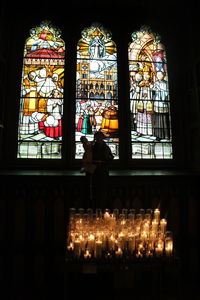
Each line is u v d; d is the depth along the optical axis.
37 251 5.19
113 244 3.48
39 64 6.50
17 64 6.39
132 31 6.87
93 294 4.51
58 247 5.22
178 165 6.25
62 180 5.37
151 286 5.06
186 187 5.63
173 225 5.50
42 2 6.65
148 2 6.75
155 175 5.50
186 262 5.41
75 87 6.37
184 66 6.57
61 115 6.27
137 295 4.70
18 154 5.99
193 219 5.57
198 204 5.61
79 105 6.35
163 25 6.94
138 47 6.85
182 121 6.45
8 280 5.06
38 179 5.32
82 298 4.50
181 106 6.52
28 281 5.10
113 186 5.44
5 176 5.22
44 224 5.27
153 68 6.78
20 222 5.23
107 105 6.42
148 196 5.50
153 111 6.52
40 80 6.42
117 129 6.30
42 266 5.16
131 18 6.89
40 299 4.65
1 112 5.84
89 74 6.55
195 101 6.04
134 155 6.21
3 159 5.86
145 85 6.64
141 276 5.09
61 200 5.35
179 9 6.84
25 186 5.31
